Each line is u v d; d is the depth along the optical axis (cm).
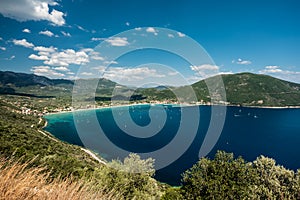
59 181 453
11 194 361
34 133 6431
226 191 1747
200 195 1833
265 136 11531
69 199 406
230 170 1836
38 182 419
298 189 1872
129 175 1739
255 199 1755
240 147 9550
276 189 1881
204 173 1888
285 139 10975
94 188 493
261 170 1983
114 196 549
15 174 396
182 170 6581
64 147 5541
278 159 8106
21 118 10725
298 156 8450
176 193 2058
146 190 1747
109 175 1564
